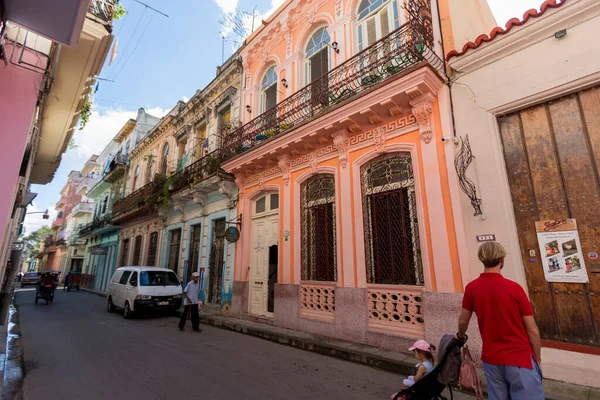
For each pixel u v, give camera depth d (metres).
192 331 8.33
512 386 2.41
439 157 5.82
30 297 19.02
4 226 4.53
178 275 13.81
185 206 14.29
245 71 11.91
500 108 5.26
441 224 5.56
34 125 6.27
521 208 4.92
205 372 4.95
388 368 5.08
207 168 11.96
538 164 4.88
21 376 4.83
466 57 5.69
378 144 6.79
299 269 8.04
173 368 5.15
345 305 6.67
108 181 25.36
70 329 8.65
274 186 9.38
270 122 9.16
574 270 4.34
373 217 6.83
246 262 9.98
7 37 4.90
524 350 2.44
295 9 9.92
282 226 8.76
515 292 2.56
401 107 6.39
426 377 3.09
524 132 5.09
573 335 4.25
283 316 7.96
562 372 4.22
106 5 5.40
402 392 3.16
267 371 5.01
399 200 6.49
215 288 11.52
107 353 6.11
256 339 7.35
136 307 10.41
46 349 6.43
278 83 10.13
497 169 5.12
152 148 19.39
